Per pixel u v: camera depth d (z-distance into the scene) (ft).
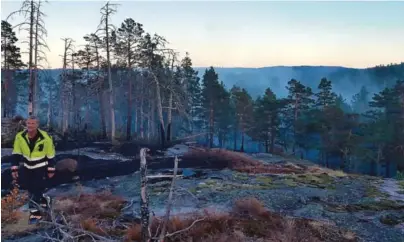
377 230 42.32
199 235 32.50
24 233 31.81
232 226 36.96
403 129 162.50
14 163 23.98
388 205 54.44
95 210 42.14
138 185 65.05
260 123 194.49
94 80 144.05
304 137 185.98
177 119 182.50
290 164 113.70
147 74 132.16
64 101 154.40
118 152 105.81
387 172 165.89
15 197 39.58
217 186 63.16
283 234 35.45
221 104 204.03
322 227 40.83
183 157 101.60
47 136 24.44
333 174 92.68
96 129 169.48
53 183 67.10
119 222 38.37
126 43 135.85
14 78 168.96
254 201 44.62
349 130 164.55
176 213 42.09
